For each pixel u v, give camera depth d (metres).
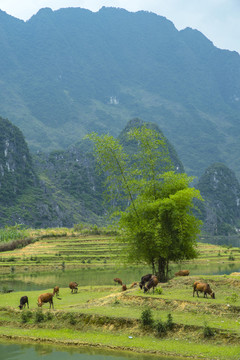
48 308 29.45
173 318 23.84
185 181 41.09
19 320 27.55
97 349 22.34
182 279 32.62
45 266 92.31
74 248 121.44
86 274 74.19
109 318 24.88
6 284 58.44
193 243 40.12
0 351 22.45
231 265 89.88
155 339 22.58
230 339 20.94
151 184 41.25
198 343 21.36
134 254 40.19
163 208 37.75
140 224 38.94
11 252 118.31
